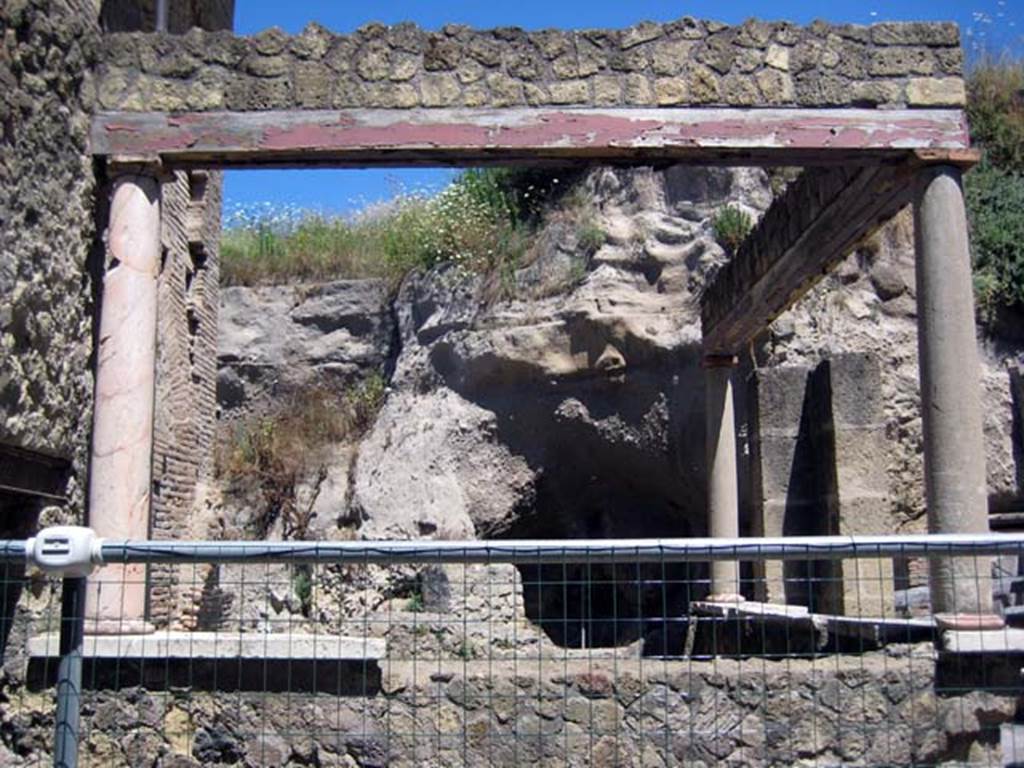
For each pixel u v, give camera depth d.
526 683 5.79
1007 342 14.31
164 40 7.41
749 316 10.43
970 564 6.71
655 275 13.91
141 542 3.70
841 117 7.47
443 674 5.86
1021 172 16.08
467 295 14.86
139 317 7.18
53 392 6.90
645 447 14.05
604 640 14.09
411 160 7.54
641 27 7.55
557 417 14.20
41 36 6.62
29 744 6.10
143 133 7.34
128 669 5.99
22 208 6.44
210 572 12.52
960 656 6.11
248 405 17.05
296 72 7.41
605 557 3.83
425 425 14.57
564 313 13.92
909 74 7.54
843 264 13.85
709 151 7.48
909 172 7.48
